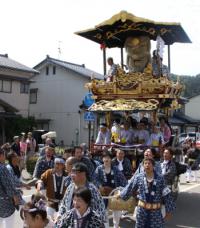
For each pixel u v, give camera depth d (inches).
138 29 497.0
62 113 1596.9
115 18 469.4
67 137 1578.5
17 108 1422.2
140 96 466.9
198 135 1504.7
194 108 2354.8
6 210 260.5
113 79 482.0
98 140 474.3
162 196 239.9
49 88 1631.4
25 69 1429.6
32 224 157.6
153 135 446.3
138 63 506.6
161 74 488.4
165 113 504.4
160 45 492.1
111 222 342.6
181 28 482.0
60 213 192.1
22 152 800.3
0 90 1369.3
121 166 367.6
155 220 236.8
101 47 535.5
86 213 166.2
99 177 305.4
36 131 1202.6
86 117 526.3
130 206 293.9
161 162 419.2
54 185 268.5
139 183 240.5
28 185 297.6
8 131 1293.1
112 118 481.7
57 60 1648.6
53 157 325.7
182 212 423.2
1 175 257.8
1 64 1362.0
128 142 459.8
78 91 1571.1
